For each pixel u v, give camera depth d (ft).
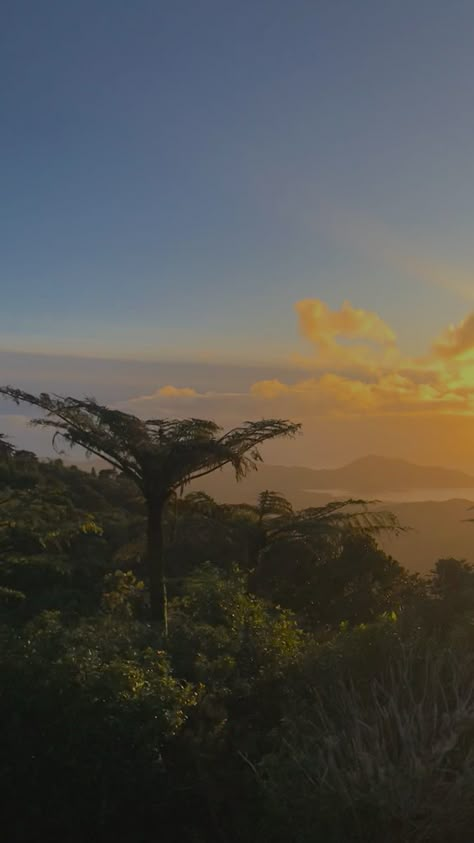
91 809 14.80
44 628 20.03
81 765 14.82
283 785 13.64
